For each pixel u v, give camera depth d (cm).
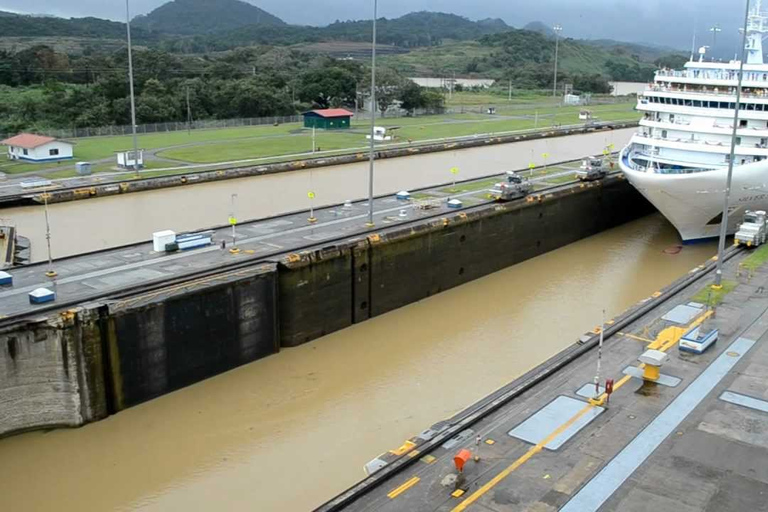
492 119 15512
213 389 3678
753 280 4225
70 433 3259
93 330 3266
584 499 2233
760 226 4922
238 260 4122
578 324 4497
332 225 5019
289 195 7838
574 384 2988
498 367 3891
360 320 4650
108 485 2884
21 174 8169
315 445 3161
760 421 2698
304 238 4641
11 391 3145
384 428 3281
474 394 3584
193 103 13500
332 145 10925
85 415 3303
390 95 15862
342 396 3591
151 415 3419
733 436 2598
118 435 3247
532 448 2512
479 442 2522
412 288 5009
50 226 6425
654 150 6084
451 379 3759
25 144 9050
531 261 6088
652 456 2469
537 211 6116
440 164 10169
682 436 2595
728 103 5666
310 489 2847
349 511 2177
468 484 2306
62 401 3256
